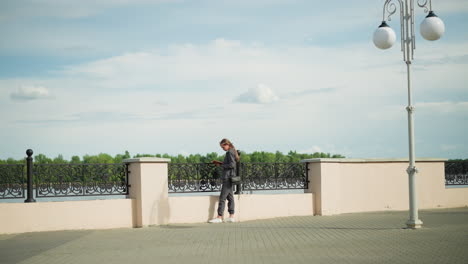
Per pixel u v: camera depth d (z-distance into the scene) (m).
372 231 11.55
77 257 8.88
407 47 11.87
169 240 10.78
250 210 14.69
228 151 13.95
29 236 11.77
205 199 14.27
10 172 12.71
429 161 17.28
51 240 11.05
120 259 8.62
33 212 12.54
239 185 14.76
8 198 12.66
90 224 13.07
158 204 13.67
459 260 7.92
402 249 9.02
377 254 8.57
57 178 13.08
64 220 12.84
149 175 13.59
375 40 12.34
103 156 35.91
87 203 13.09
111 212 13.30
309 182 15.79
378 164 16.58
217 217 14.22
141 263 8.22
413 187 11.90
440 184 17.41
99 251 9.49
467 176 17.94
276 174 15.37
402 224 12.70
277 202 15.10
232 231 12.12
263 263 7.97
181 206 13.96
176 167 14.13
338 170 15.81
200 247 9.75
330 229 12.07
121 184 13.78
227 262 8.12
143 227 13.37
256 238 10.84
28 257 8.95
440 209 16.83
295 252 8.94
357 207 16.23
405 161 16.91
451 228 11.84
